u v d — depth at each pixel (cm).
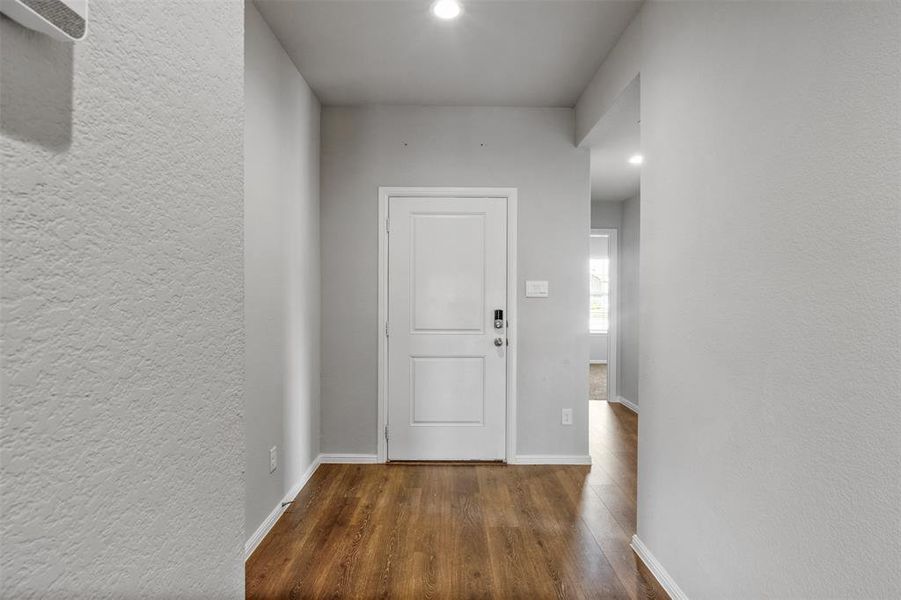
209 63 63
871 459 98
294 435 277
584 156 339
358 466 329
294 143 276
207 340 62
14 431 34
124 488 46
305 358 298
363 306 337
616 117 278
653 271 200
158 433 51
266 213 233
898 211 93
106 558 43
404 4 221
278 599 185
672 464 184
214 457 64
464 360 340
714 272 154
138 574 48
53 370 37
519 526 243
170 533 54
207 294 62
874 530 98
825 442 110
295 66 278
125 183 46
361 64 277
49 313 37
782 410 123
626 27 238
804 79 116
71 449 39
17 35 34
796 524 119
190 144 58
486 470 324
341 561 211
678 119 179
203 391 61
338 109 335
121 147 45
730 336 146
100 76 43
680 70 177
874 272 98
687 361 172
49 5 34
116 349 45
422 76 292
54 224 37
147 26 49
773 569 127
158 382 51
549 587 193
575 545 225
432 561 211
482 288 340
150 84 50
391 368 339
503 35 247
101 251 43
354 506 265
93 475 42
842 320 105
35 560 36
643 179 212
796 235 118
